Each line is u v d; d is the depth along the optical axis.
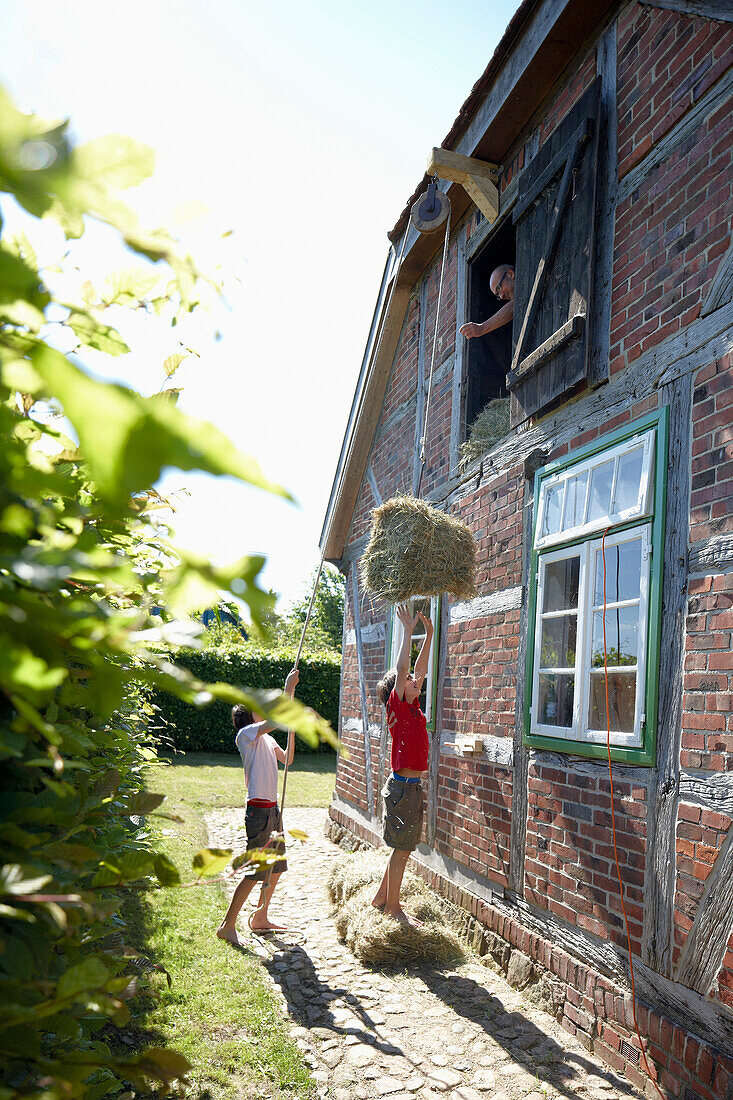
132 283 0.80
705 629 3.14
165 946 4.43
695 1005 2.99
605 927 3.60
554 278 4.64
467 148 5.67
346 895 5.45
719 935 2.91
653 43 3.90
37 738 0.87
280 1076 3.16
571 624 4.27
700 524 3.24
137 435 0.26
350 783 8.06
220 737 14.87
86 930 1.13
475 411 6.10
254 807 4.85
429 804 5.92
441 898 5.44
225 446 0.27
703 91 3.50
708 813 3.03
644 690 3.47
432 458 6.68
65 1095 0.66
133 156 0.38
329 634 30.78
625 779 3.57
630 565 3.74
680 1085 2.98
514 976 4.28
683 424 3.41
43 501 0.77
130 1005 3.56
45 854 0.78
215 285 0.64
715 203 3.36
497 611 5.12
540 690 4.48
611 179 4.16
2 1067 0.84
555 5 4.42
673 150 3.67
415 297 7.58
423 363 7.15
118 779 1.13
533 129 5.22
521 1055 3.49
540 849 4.25
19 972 0.72
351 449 8.61
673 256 3.60
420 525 4.68
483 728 5.14
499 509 5.22
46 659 0.54
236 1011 3.69
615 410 3.95
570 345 4.32
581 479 4.23
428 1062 3.41
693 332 3.42
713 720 3.05
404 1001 4.04
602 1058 3.47
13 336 0.54
